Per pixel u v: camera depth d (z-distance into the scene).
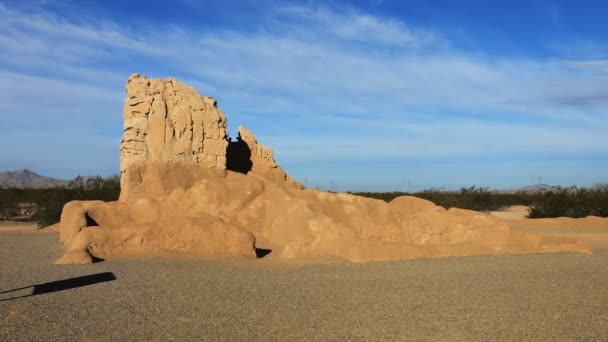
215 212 19.12
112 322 8.95
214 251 16.52
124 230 16.50
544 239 19.52
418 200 23.20
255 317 9.38
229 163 22.81
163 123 20.20
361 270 14.30
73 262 14.84
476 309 10.19
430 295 11.31
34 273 13.41
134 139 20.22
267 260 15.83
